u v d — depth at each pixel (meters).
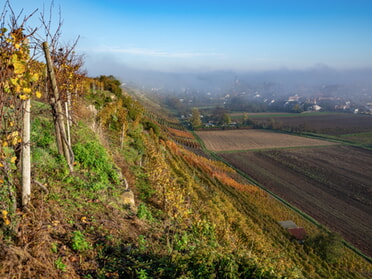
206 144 98.75
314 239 32.16
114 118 30.69
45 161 10.02
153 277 6.14
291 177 64.44
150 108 175.25
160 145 45.06
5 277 4.52
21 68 4.92
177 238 9.55
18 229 5.75
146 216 10.79
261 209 39.28
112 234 7.91
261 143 102.88
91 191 10.09
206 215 19.16
